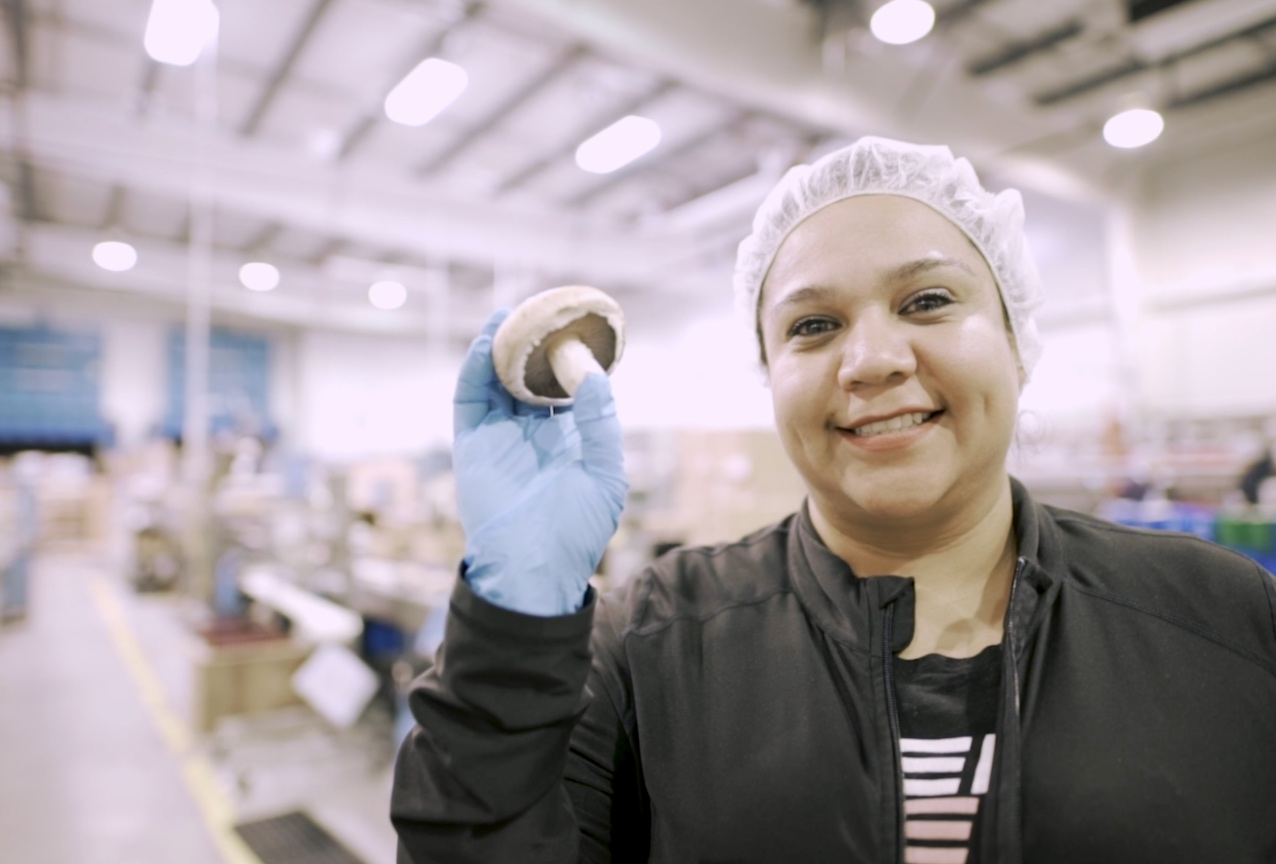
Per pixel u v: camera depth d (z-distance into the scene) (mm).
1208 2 4652
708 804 622
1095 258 7047
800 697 649
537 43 4941
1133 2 4871
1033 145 6004
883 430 668
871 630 674
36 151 5402
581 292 675
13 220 8273
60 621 6547
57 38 4980
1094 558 711
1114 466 4254
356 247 9094
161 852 2732
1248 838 565
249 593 4555
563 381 672
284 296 10320
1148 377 6910
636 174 7270
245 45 5109
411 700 578
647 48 4016
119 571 8953
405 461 5121
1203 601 658
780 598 732
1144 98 5125
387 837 2848
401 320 11180
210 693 3854
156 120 5672
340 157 6793
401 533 4289
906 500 654
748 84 4395
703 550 849
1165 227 6996
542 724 557
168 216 8312
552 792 590
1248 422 6043
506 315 711
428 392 11555
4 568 6469
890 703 638
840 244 691
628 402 9688
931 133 5266
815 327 708
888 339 652
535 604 573
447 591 3250
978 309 692
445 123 6215
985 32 5129
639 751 687
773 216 781
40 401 10430
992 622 703
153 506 8148
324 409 11609
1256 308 6441
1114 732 590
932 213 709
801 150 6480
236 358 11500
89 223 8562
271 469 6559
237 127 6281
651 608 758
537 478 642
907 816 604
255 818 2984
